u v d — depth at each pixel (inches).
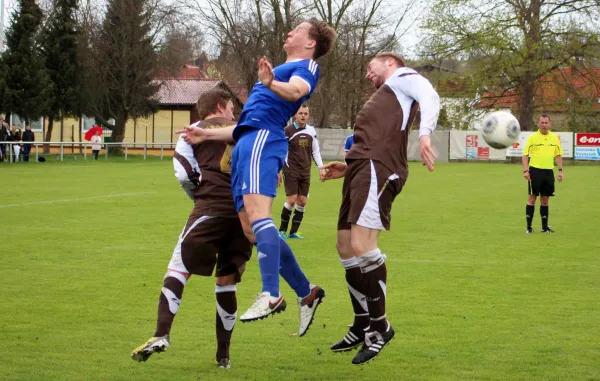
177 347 330.3
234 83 3011.8
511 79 2746.1
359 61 2807.6
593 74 2699.3
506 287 467.2
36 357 308.0
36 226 759.1
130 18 2738.7
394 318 382.6
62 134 3144.7
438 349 325.1
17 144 2101.4
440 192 1291.8
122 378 282.4
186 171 301.1
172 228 753.0
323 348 331.9
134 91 2763.3
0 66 2464.3
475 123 2815.0
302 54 302.4
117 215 870.4
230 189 302.0
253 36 2711.6
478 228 792.9
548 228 769.6
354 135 308.3
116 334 346.9
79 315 383.6
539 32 2647.6
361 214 294.5
